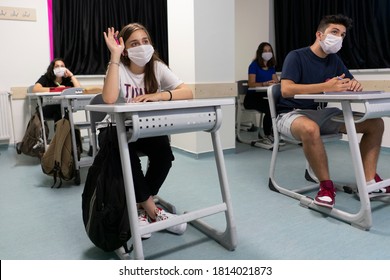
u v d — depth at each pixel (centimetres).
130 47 161
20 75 418
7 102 409
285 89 213
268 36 507
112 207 136
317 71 223
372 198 211
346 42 387
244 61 532
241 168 298
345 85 192
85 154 330
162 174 178
